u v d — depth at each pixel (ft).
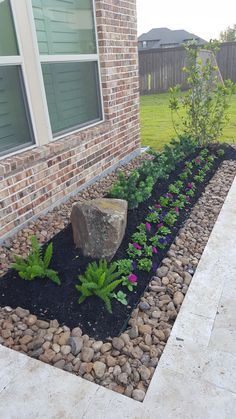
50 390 5.79
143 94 46.68
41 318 7.32
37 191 11.50
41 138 11.66
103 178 15.51
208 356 6.32
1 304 7.76
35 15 10.87
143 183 11.69
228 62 42.75
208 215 11.69
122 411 5.39
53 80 12.19
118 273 7.78
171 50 43.24
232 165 16.39
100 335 6.87
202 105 18.20
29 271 7.89
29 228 11.10
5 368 6.24
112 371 6.13
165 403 5.50
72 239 9.85
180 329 6.96
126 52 15.99
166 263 9.10
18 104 10.75
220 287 8.12
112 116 15.62
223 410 5.35
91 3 13.33
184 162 16.01
